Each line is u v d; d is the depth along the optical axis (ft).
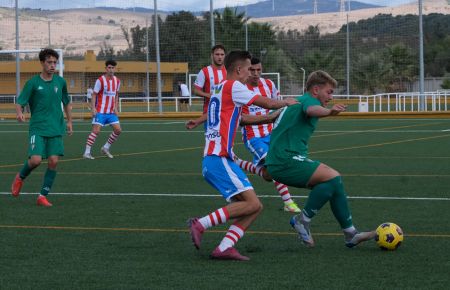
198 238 20.56
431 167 44.16
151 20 152.97
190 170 44.11
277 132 22.12
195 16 146.10
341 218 21.88
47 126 31.09
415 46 161.17
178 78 167.02
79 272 19.31
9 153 57.11
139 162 49.21
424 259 20.51
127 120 106.11
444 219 26.84
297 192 34.73
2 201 32.45
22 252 21.88
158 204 31.27
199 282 18.16
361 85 156.97
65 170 44.68
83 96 143.02
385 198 32.14
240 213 20.63
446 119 96.22
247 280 18.30
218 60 38.22
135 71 156.46
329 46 155.02
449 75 171.63
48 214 28.84
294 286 17.69
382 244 21.47
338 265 19.89
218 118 20.83
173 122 99.55
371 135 70.79
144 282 18.22
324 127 83.20
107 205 31.07
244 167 22.85
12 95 144.36
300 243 22.97
